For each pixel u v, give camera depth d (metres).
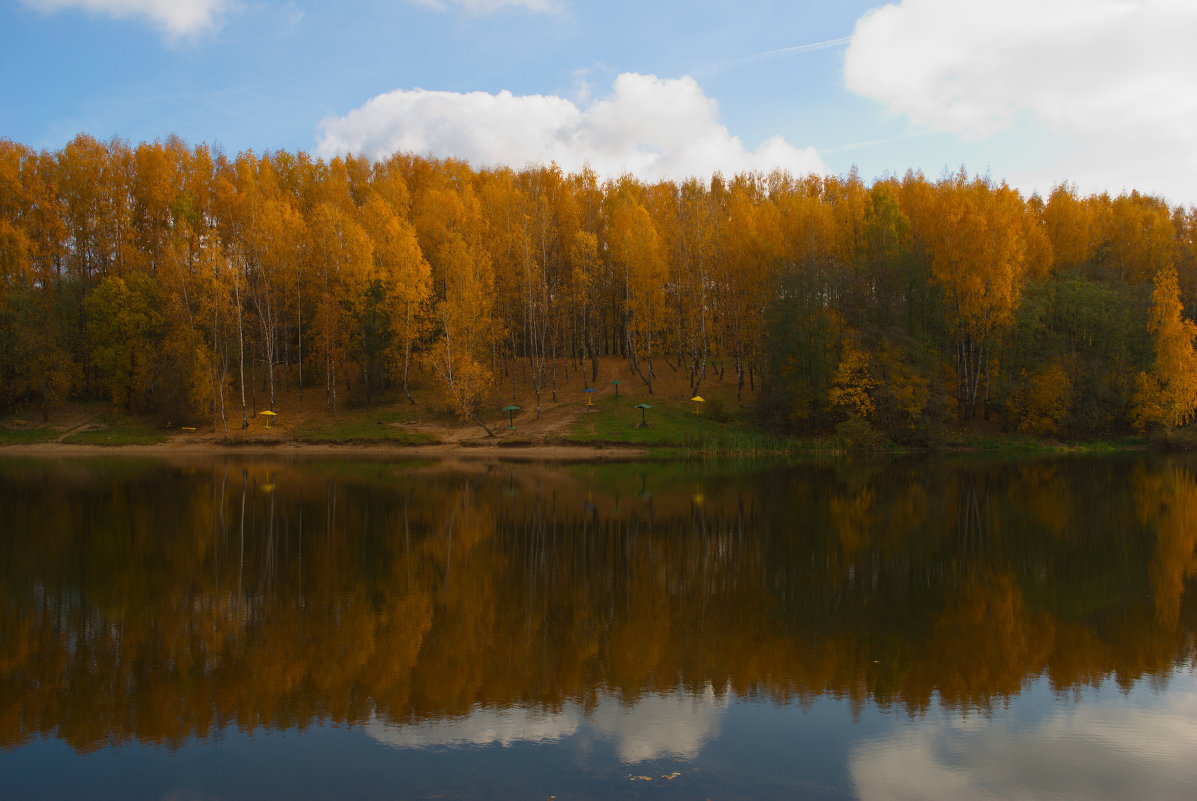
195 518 29.05
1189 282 65.38
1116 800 9.19
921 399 55.56
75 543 24.58
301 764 10.03
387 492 36.28
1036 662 14.06
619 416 60.34
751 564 21.98
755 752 10.34
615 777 9.60
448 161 86.94
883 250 60.38
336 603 17.89
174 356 58.91
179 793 9.34
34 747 10.64
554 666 13.75
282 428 59.88
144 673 13.44
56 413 61.25
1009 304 56.22
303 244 65.44
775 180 97.12
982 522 28.69
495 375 66.12
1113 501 33.56
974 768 9.95
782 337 56.94
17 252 59.84
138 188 68.06
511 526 27.91
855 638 15.44
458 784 9.43
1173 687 12.86
